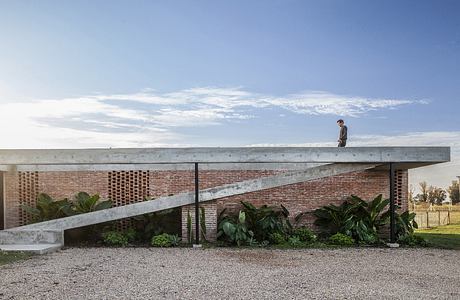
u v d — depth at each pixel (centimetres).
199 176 1741
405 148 1505
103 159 1478
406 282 903
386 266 1092
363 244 1520
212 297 770
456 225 2873
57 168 1744
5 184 1738
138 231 1692
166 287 846
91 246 1509
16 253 1304
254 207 1625
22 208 1725
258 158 1493
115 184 1752
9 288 838
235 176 1742
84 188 1742
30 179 1745
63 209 1603
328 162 1507
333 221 1667
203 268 1056
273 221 1586
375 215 1619
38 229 1491
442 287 859
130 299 757
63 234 1506
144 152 1484
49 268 1056
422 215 3462
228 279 922
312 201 1744
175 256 1260
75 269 1041
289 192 1747
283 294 793
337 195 1747
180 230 1680
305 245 1495
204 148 1489
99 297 770
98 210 1608
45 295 784
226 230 1505
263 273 991
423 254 1308
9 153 1473
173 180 1747
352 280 918
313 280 915
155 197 1723
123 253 1325
